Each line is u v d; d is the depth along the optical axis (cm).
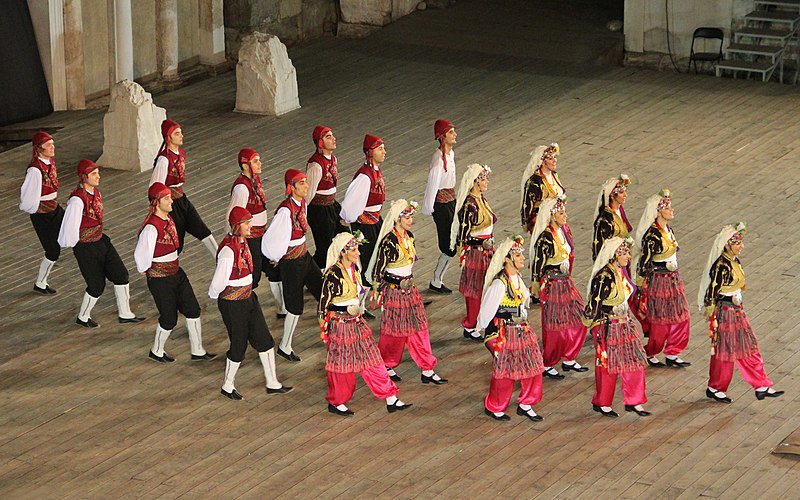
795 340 1487
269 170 2069
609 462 1252
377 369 1334
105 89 2462
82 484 1231
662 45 2672
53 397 1396
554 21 2850
